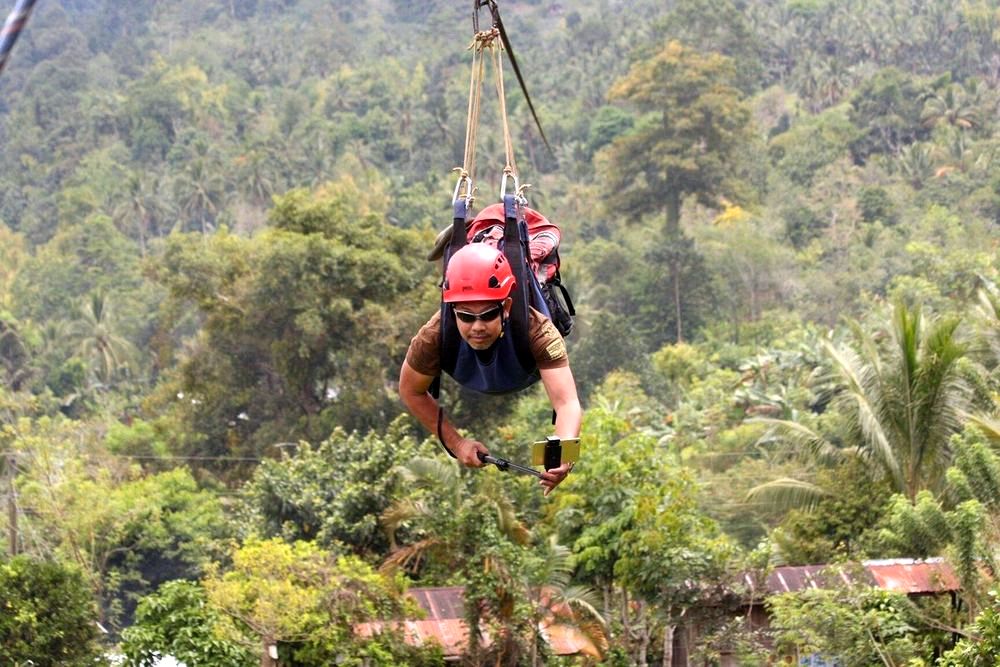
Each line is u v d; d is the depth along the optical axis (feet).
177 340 226.79
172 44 475.72
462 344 18.11
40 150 376.68
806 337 169.27
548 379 17.99
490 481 69.00
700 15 327.67
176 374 144.66
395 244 130.00
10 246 294.66
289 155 332.19
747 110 264.31
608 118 334.44
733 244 240.94
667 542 65.36
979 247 234.79
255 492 91.04
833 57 359.66
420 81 400.88
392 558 67.36
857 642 55.16
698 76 261.85
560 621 65.00
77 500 105.29
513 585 64.39
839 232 260.83
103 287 248.52
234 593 62.03
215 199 310.04
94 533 105.09
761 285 239.30
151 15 509.76
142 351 225.35
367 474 86.43
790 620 56.70
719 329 222.28
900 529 61.36
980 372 83.71
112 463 122.52
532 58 414.21
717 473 121.49
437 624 67.31
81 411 197.88
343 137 347.97
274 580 62.59
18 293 257.34
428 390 19.31
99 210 306.35
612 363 176.96
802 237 266.77
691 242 238.48
